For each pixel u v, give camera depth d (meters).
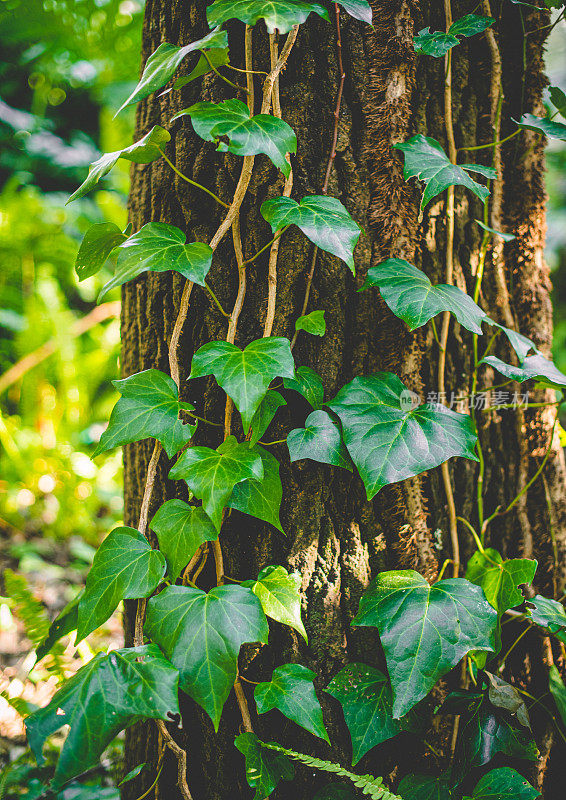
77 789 0.96
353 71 1.03
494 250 1.18
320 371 1.03
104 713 0.77
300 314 1.02
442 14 1.08
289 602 0.92
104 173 0.91
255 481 0.93
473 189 0.93
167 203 1.09
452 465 1.14
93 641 1.77
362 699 0.95
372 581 0.97
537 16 1.17
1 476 2.63
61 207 3.79
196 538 0.88
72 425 2.93
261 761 0.91
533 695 1.17
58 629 1.12
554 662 1.19
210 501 0.82
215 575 1.04
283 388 1.01
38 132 4.38
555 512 1.24
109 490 2.75
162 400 0.93
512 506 1.20
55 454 2.73
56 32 3.13
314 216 0.89
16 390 3.08
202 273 0.86
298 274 1.02
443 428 0.93
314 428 0.94
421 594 0.93
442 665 0.86
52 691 1.52
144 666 0.80
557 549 1.24
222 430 1.04
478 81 1.15
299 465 1.01
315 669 1.00
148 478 1.02
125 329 1.23
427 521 1.10
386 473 0.87
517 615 1.08
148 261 0.87
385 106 1.02
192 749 1.04
